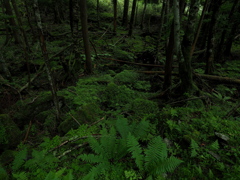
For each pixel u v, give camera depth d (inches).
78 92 197.9
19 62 304.2
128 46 451.5
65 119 150.5
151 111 155.4
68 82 261.3
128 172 82.3
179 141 115.0
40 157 94.8
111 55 378.0
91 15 708.7
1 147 113.4
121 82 251.8
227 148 101.8
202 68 322.7
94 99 187.8
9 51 339.6
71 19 307.7
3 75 272.5
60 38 480.4
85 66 288.8
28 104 165.2
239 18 278.2
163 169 78.2
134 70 316.8
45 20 682.2
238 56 394.3
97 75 283.4
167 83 203.9
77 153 106.9
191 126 125.3
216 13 215.6
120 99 191.0
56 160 94.2
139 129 112.6
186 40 166.7
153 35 580.1
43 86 247.9
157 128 131.3
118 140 104.3
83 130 124.3
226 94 224.4
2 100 189.0
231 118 145.3
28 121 155.6
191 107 166.1
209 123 128.5
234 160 95.1
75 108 178.5
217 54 351.9
